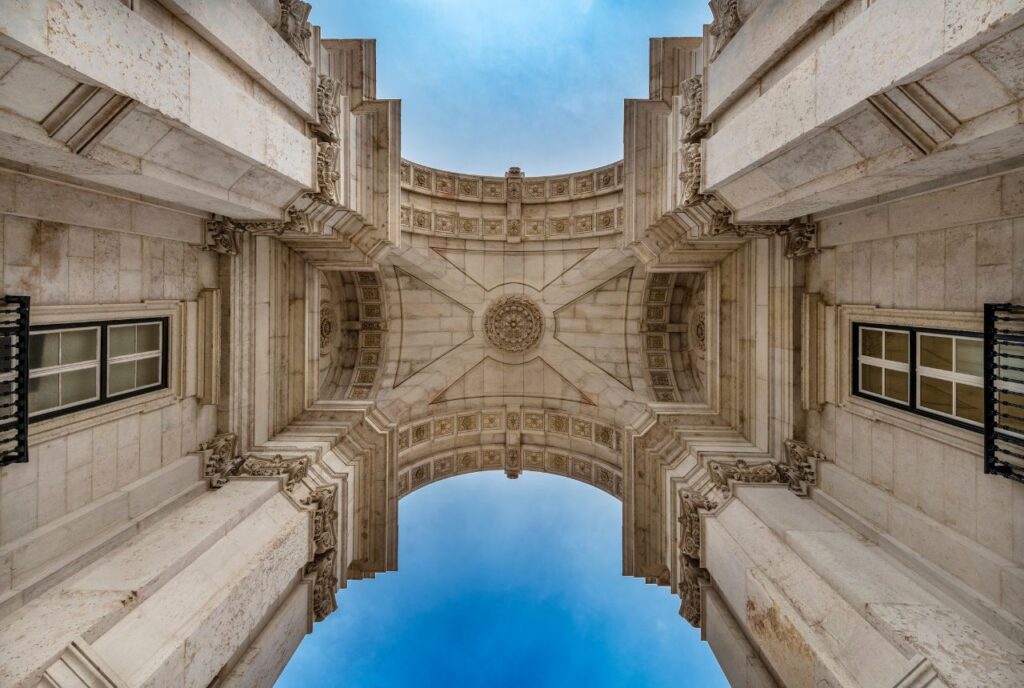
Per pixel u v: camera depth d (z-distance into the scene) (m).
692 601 9.66
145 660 5.57
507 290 18.30
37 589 6.01
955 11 3.71
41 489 6.35
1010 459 5.76
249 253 10.36
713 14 8.23
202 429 9.52
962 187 6.08
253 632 7.93
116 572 6.54
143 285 7.95
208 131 5.84
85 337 7.04
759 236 10.37
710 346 13.31
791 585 7.07
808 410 9.69
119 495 7.40
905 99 4.51
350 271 16.88
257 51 7.00
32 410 6.28
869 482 8.09
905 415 7.28
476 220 17.98
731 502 9.45
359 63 11.39
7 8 3.47
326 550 10.16
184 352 8.92
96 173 5.59
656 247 12.75
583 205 17.50
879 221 7.53
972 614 5.87
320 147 8.95
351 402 13.38
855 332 8.52
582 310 18.00
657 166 12.22
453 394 18.30
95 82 4.31
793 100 5.93
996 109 4.04
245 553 7.80
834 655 5.92
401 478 16.38
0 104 4.11
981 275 6.02
